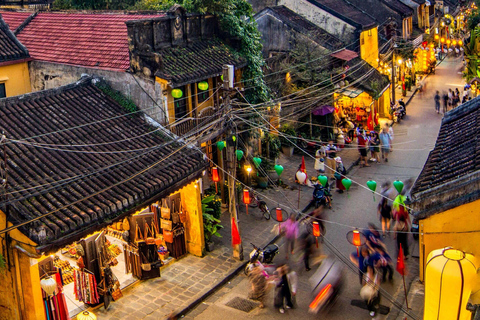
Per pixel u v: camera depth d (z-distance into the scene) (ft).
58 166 46.96
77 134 51.96
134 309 47.62
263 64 72.64
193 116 62.85
